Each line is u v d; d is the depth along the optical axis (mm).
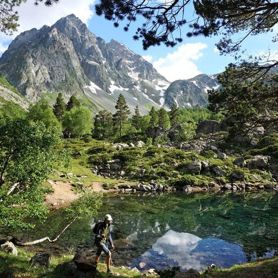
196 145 112062
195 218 45312
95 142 122938
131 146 113688
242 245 32656
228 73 18969
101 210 48250
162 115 165625
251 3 15250
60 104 152250
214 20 15680
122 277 16016
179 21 15414
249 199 63219
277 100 18969
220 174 85438
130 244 31875
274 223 42875
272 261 19844
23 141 19750
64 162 22422
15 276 13812
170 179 78875
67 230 34375
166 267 25875
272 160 97000
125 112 157375
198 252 30219
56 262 17984
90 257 15258
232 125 19625
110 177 80938
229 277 17344
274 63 18281
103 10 14789
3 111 119688
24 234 31078
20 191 20500
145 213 47656
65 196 51625
